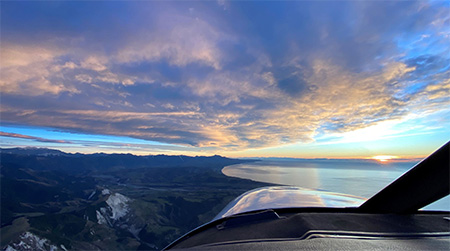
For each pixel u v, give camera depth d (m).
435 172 3.07
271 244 2.94
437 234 3.04
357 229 3.29
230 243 3.17
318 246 2.74
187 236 4.09
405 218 3.65
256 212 4.55
